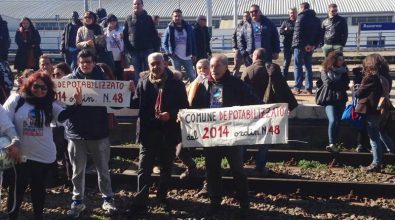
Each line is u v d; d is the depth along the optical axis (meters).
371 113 9.06
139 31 12.30
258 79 8.66
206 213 7.54
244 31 12.51
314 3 43.69
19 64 14.79
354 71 10.04
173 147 7.33
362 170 9.46
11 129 6.14
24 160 6.29
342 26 13.10
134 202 7.26
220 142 7.09
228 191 8.46
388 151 10.13
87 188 8.74
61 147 8.52
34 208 6.84
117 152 10.58
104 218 7.35
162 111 7.08
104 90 7.16
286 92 8.62
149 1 47.53
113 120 7.57
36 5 48.16
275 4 44.38
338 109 10.05
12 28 40.81
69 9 46.22
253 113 6.99
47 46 31.59
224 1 45.88
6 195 8.04
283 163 10.06
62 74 8.07
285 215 7.50
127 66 12.89
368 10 41.22
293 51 14.02
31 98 6.42
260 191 8.53
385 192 8.22
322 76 10.01
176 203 7.96
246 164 9.99
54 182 8.77
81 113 7.05
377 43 26.33
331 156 10.06
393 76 16.48
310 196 8.33
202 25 14.52
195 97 7.23
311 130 11.20
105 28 13.95
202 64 7.52
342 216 7.46
